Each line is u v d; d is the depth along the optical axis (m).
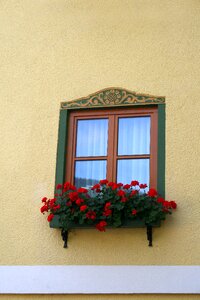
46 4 6.17
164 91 5.68
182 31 5.82
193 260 5.17
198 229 5.24
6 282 5.40
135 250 5.28
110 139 5.72
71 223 5.35
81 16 6.06
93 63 5.89
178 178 5.41
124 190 5.37
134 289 5.18
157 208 5.18
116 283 5.22
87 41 5.97
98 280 5.26
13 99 5.95
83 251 5.37
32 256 5.45
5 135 5.86
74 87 5.87
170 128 5.56
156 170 5.52
